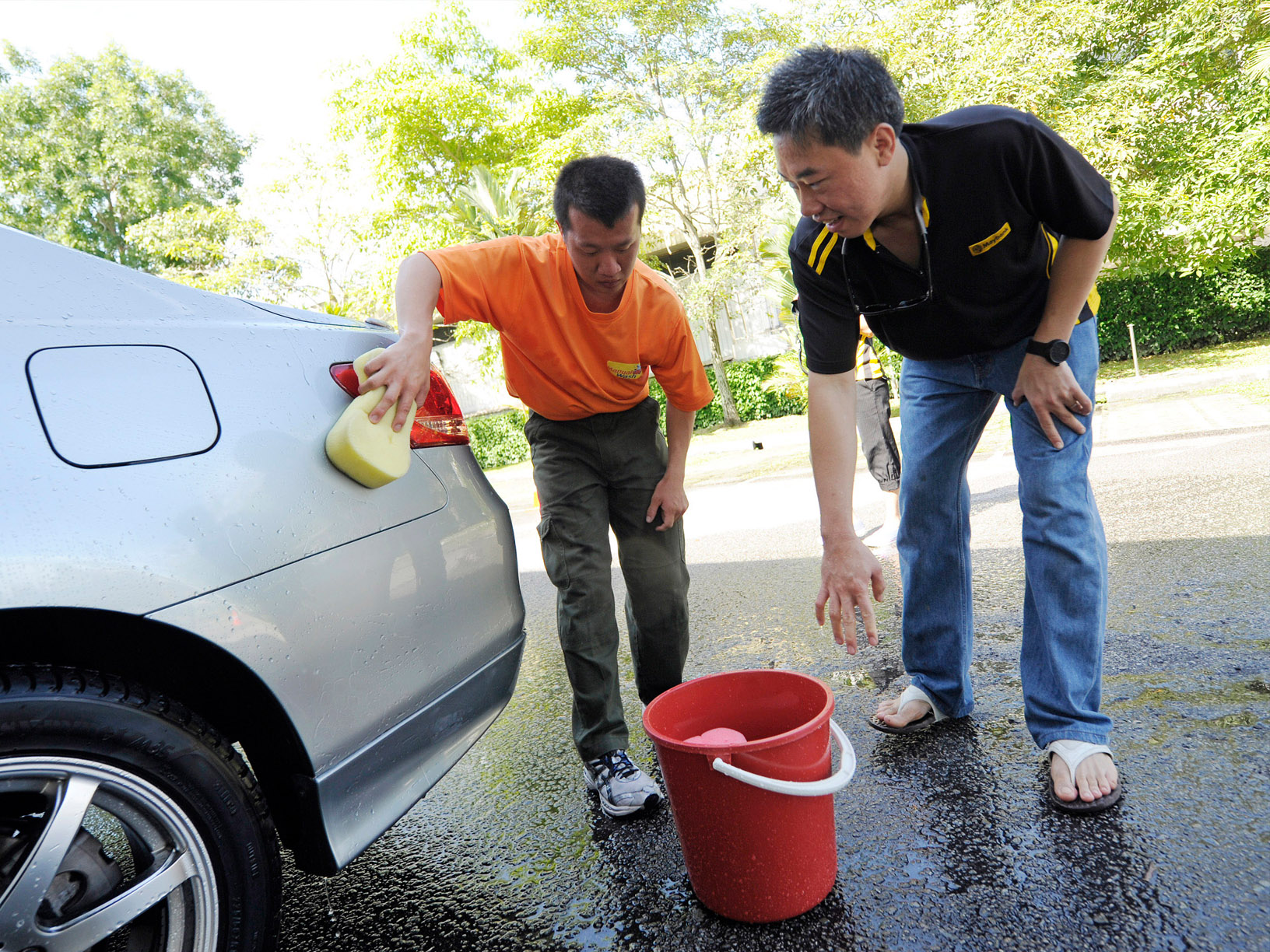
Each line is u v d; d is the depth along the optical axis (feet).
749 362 48.78
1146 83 32.86
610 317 5.90
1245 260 37.99
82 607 3.28
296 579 4.05
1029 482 5.57
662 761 4.56
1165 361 37.22
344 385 4.78
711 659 9.24
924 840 5.16
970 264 5.06
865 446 13.34
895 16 34.27
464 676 5.00
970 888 4.63
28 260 3.74
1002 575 10.48
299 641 4.01
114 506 3.50
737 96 39.24
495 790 6.90
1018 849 4.91
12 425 3.35
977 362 5.80
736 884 4.51
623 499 6.52
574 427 6.43
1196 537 10.50
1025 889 4.55
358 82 47.55
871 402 13.12
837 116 4.34
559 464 6.43
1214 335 39.34
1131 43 37.58
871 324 5.60
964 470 6.28
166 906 3.56
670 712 5.01
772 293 41.34
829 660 8.61
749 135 36.99
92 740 3.34
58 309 3.71
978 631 8.63
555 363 6.04
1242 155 30.50
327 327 5.02
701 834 4.50
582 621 6.13
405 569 4.66
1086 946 4.06
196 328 4.18
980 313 5.34
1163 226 33.63
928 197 4.79
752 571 13.29
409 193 48.14
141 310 4.01
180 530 3.67
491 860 5.78
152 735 3.52
